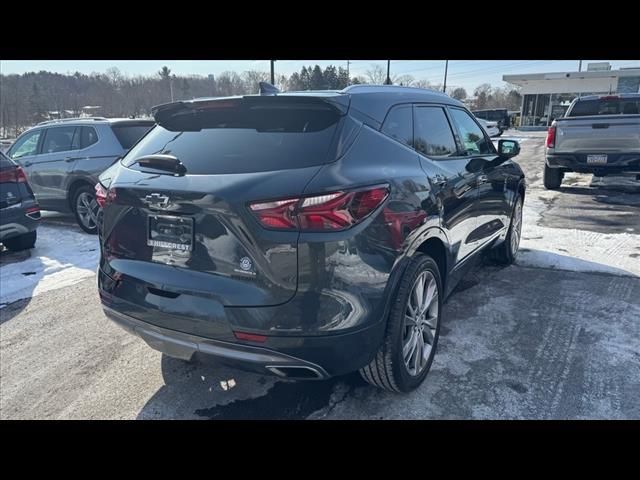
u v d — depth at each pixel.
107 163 6.82
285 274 2.13
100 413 2.76
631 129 8.35
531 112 37.19
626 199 8.57
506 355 3.23
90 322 4.01
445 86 39.47
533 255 5.41
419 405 2.72
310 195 2.10
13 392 2.99
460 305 4.07
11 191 5.65
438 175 3.01
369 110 2.69
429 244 2.98
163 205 2.37
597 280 4.59
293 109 2.56
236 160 2.38
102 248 2.80
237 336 2.22
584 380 2.91
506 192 4.53
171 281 2.38
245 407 2.77
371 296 2.29
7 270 5.43
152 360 3.35
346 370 2.29
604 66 36.69
